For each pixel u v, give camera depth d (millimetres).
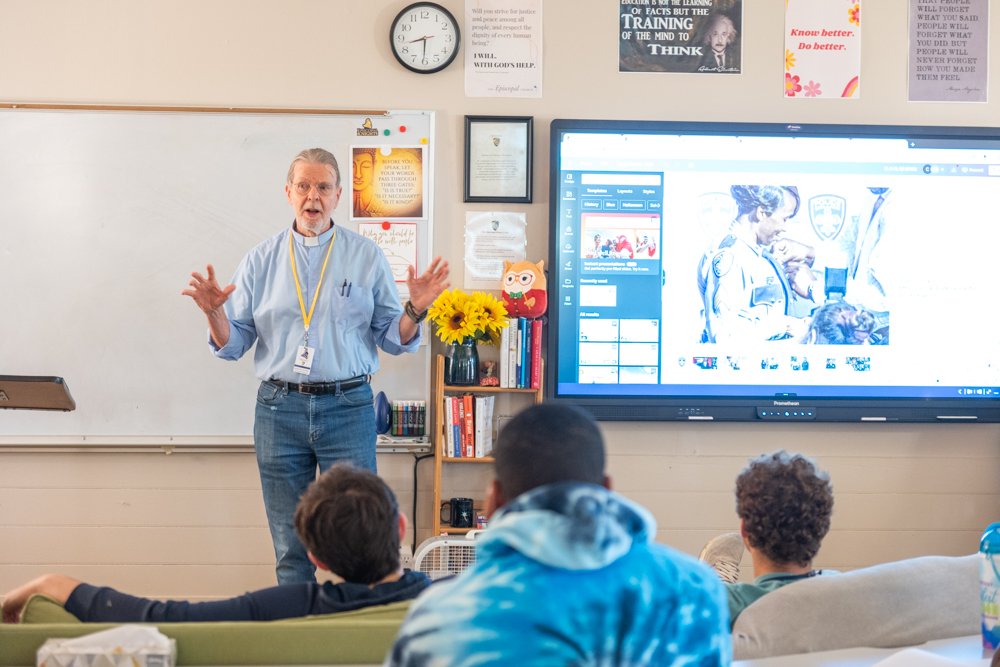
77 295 4266
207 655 1642
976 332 4371
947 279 4363
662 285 4305
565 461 1247
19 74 4230
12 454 4285
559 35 4348
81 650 1579
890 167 4340
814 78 4395
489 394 4344
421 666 1112
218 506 4328
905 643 1873
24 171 4238
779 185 4320
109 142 4254
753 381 4328
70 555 4297
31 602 1794
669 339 4305
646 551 1213
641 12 4355
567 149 4285
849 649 1835
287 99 4301
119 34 4258
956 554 4500
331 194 3734
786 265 4328
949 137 4340
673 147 4305
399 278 4316
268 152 4289
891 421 4336
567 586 1139
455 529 4137
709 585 1247
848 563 4473
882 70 4414
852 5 4398
